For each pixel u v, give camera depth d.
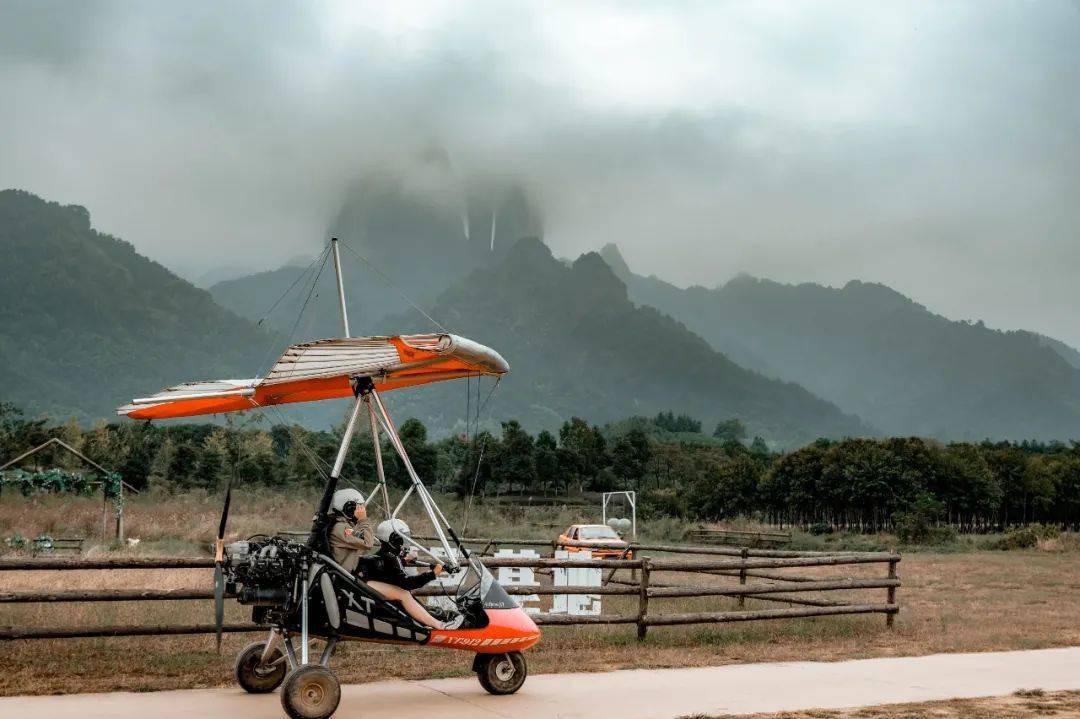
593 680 9.51
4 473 39.53
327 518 8.12
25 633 9.05
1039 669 10.48
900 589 21.34
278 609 7.94
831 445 75.25
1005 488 67.94
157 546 31.64
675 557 30.45
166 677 8.93
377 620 8.14
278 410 10.19
